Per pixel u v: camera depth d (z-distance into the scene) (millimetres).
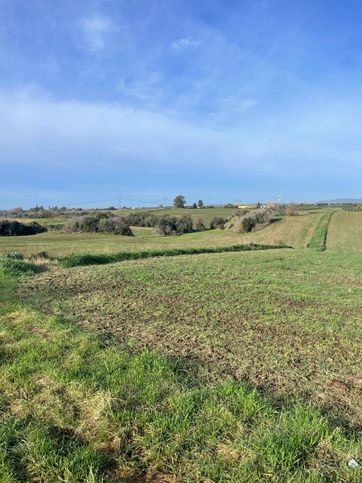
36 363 4832
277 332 6609
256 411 3707
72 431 3486
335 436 3309
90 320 7137
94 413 3637
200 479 2895
